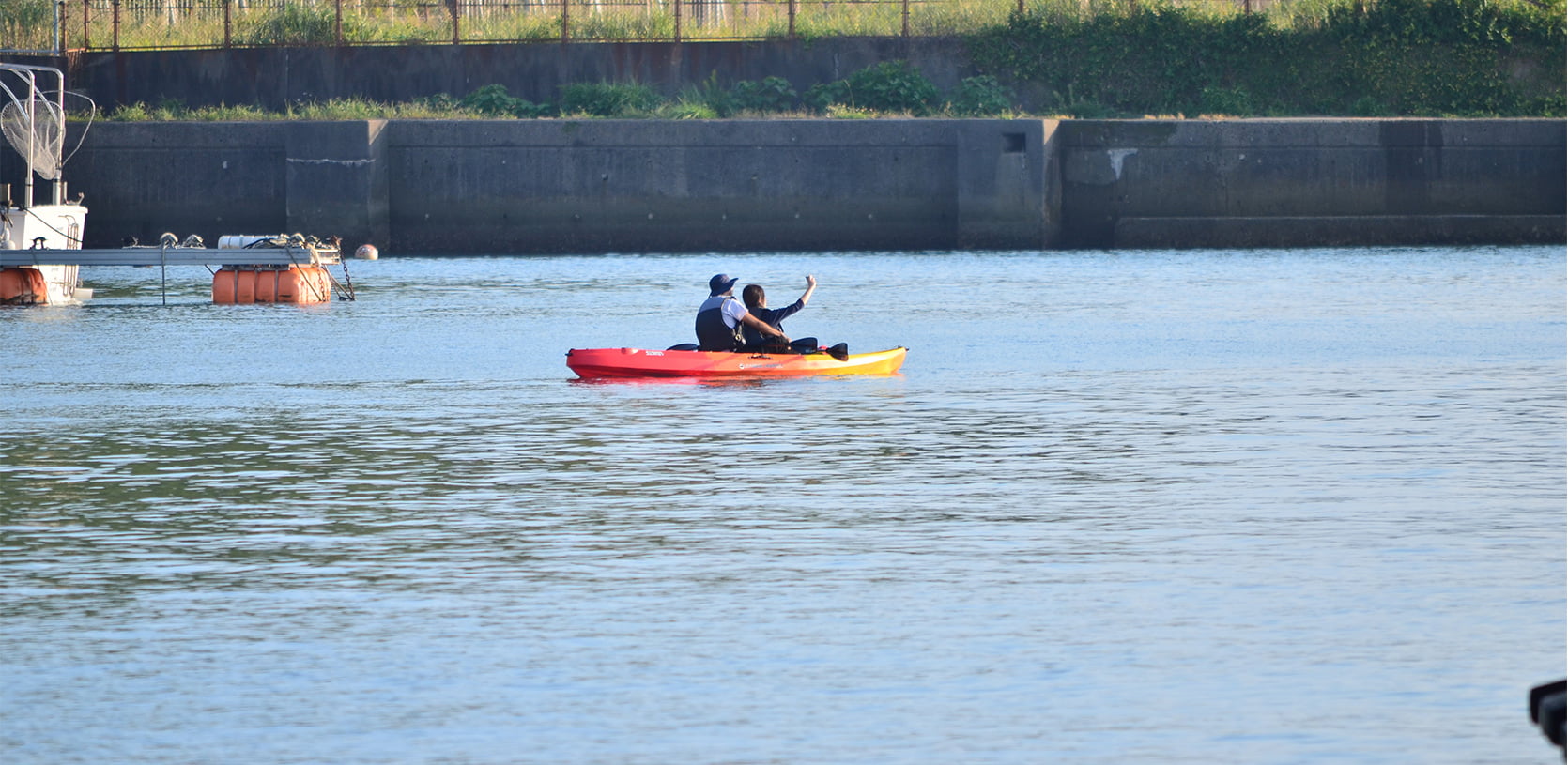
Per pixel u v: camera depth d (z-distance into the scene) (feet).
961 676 112.57
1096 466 191.52
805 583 136.67
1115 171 590.14
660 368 272.51
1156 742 100.63
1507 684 110.01
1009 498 171.73
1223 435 214.48
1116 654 116.88
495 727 103.45
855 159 588.09
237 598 132.98
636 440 211.82
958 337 338.34
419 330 358.02
